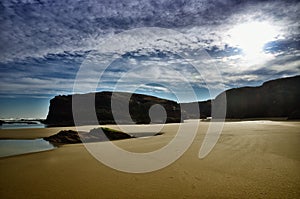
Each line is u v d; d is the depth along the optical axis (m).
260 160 6.41
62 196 4.26
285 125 19.47
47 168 6.40
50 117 50.91
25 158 8.03
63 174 5.73
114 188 4.63
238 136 11.95
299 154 7.04
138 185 4.79
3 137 17.45
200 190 4.38
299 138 10.60
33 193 4.45
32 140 15.26
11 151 10.16
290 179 4.74
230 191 4.25
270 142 9.49
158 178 5.23
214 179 4.97
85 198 4.14
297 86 48.41
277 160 6.34
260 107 50.06
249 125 20.56
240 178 4.95
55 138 14.16
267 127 17.50
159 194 4.25
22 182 5.14
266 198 3.87
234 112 51.81
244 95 53.09
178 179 5.09
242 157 6.89
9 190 4.64
